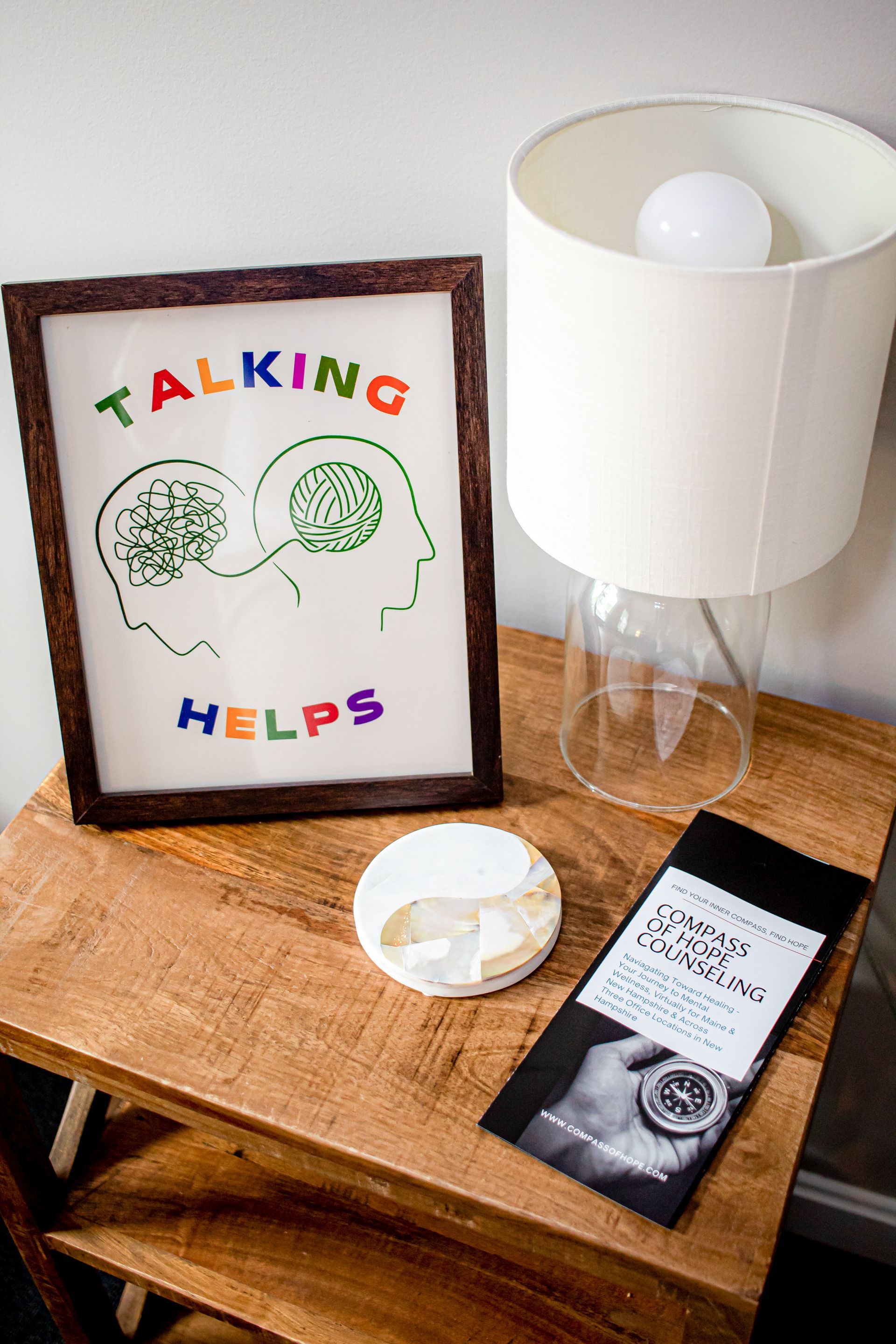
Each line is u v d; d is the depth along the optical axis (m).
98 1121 0.93
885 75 0.67
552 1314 0.80
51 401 0.73
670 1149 0.61
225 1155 0.91
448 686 0.80
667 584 0.64
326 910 0.75
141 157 0.81
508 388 0.68
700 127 0.70
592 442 0.60
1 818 1.40
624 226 0.75
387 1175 0.62
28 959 0.73
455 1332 0.80
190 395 0.73
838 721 0.88
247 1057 0.67
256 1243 0.85
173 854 0.80
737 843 0.77
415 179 0.79
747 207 0.59
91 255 0.87
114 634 0.79
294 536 0.76
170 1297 0.84
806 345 0.54
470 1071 0.65
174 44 0.75
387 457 0.74
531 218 0.57
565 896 0.75
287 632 0.79
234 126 0.78
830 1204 1.20
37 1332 1.09
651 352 0.55
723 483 0.59
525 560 0.97
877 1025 1.09
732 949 0.71
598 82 0.72
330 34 0.73
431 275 0.69
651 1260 0.56
